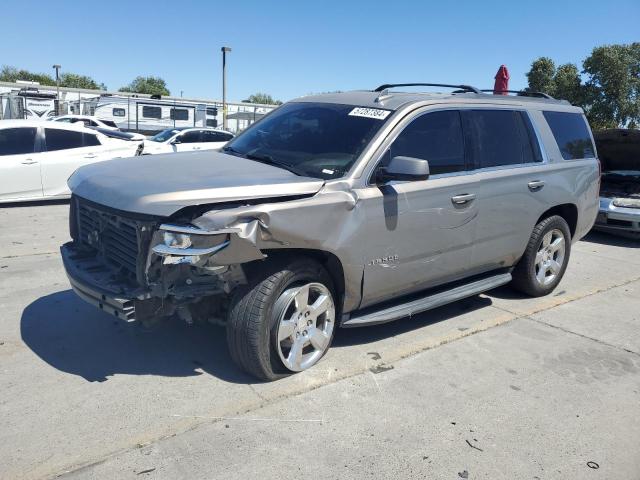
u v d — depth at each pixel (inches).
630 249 361.7
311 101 201.9
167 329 187.0
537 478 121.6
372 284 167.9
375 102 183.3
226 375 157.8
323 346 163.9
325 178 158.2
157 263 136.8
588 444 135.0
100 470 116.2
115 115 1352.1
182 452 123.1
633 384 166.9
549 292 245.4
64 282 232.1
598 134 390.9
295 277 149.6
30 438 125.7
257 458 122.4
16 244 296.7
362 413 142.3
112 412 137.2
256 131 198.4
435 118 184.5
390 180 163.8
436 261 184.9
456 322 209.0
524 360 179.2
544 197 221.9
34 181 416.5
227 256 133.6
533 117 225.3
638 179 389.4
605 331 208.1
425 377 163.3
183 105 1403.8
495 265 214.2
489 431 137.9
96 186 154.1
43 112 1406.3
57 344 173.5
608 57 1569.9
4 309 200.2
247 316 144.5
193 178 147.8
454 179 184.7
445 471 122.0
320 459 123.4
